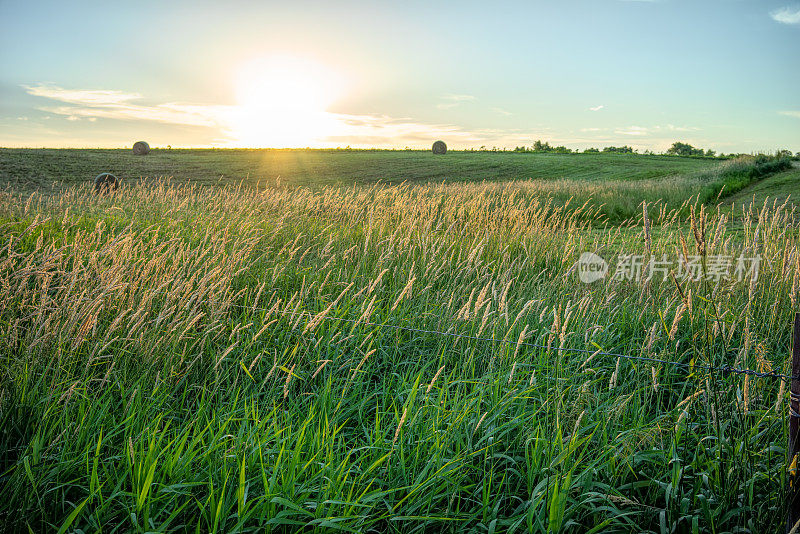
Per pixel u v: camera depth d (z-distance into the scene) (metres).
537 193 19.64
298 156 58.66
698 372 3.10
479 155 67.38
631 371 4.04
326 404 3.55
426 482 2.60
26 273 3.81
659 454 2.96
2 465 2.85
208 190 12.28
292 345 4.47
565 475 2.71
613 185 23.50
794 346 2.43
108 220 8.17
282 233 8.00
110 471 2.78
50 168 33.53
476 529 2.62
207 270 5.10
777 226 6.46
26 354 3.33
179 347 3.97
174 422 3.46
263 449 2.96
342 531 2.41
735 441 2.83
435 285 6.29
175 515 2.30
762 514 2.62
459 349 4.46
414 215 8.52
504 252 7.52
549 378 3.81
